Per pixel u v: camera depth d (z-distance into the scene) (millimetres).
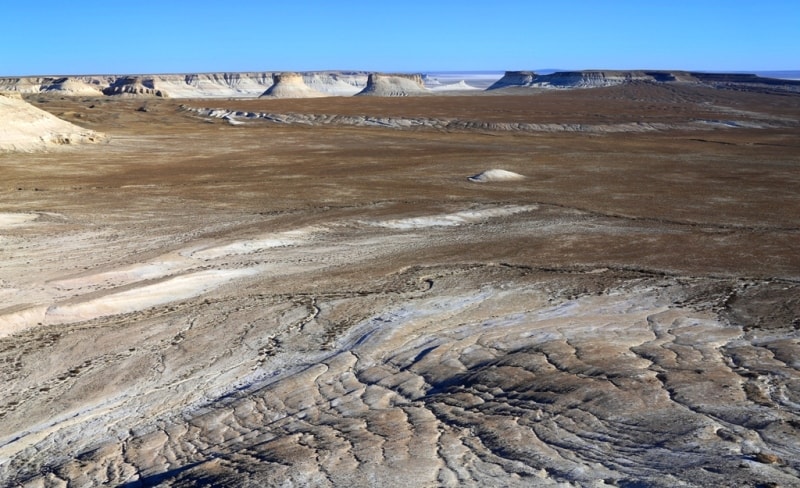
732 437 8328
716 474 7355
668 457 7961
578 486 7523
